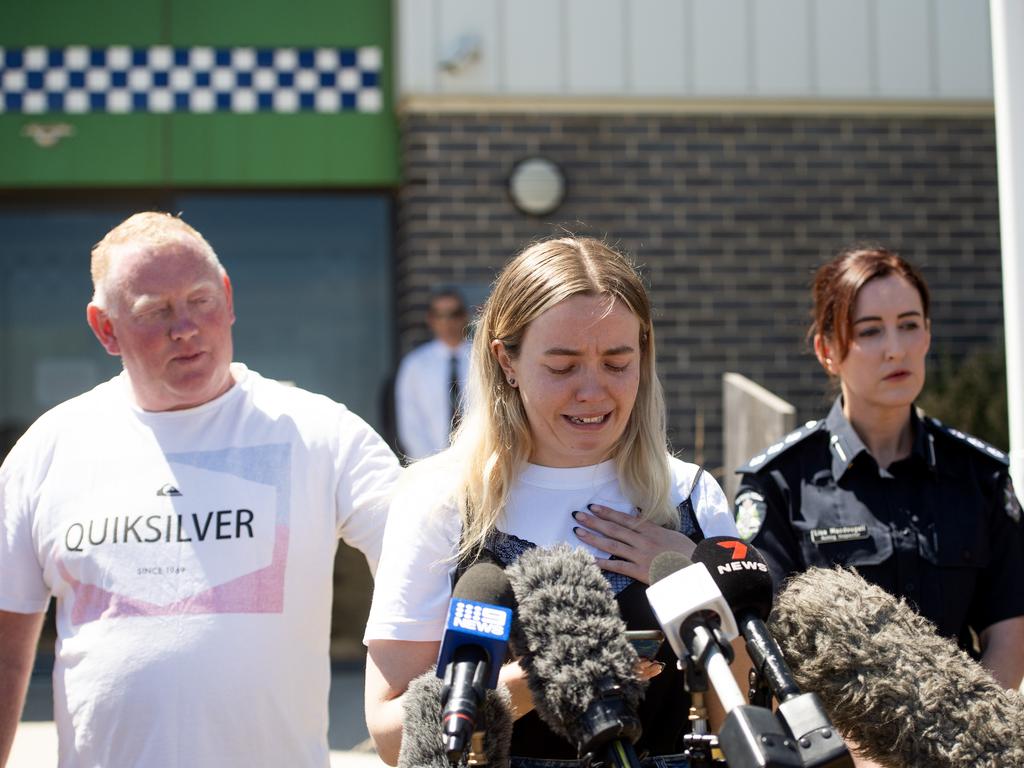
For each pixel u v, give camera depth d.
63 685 2.51
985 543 2.96
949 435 3.07
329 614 2.63
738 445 4.75
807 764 1.62
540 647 1.86
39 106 6.73
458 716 1.69
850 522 2.98
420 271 6.62
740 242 6.80
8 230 6.91
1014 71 3.44
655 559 1.95
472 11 6.68
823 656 2.09
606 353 2.15
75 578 2.53
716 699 2.14
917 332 3.05
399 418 6.32
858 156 6.88
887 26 6.87
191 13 6.77
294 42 6.80
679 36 6.77
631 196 6.75
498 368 2.31
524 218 6.68
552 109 6.70
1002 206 3.47
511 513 2.26
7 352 6.92
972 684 2.05
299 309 6.96
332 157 6.81
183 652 2.45
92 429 2.65
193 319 2.56
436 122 6.67
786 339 6.79
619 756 1.78
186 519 2.53
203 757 2.42
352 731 5.11
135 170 6.75
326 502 2.62
